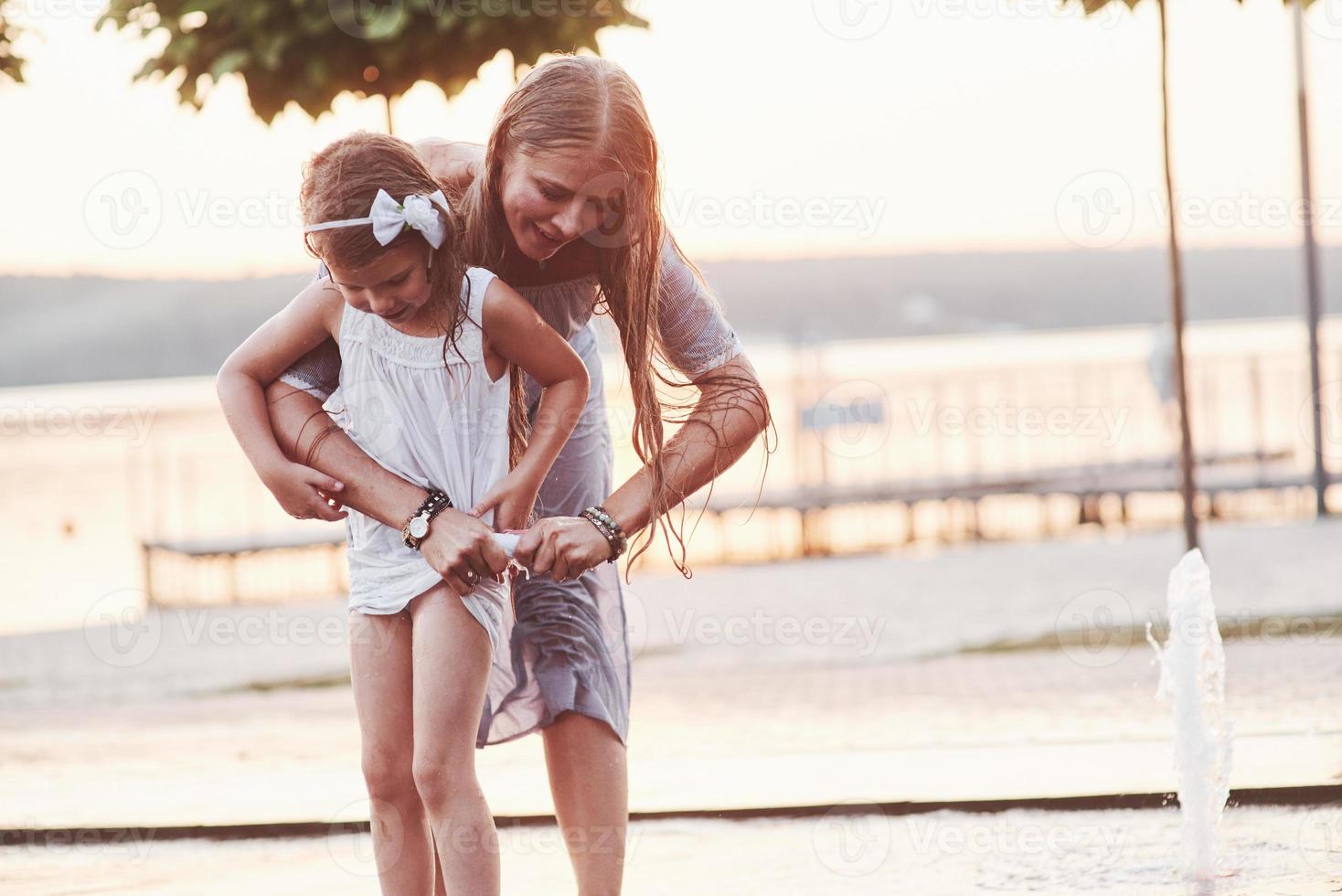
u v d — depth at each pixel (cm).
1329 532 1138
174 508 1638
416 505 251
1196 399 1989
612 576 301
